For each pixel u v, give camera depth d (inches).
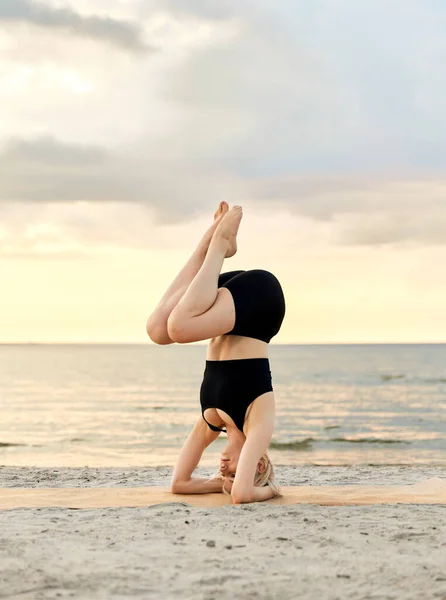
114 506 200.1
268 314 212.5
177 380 2197.3
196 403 1409.9
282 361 3732.8
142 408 1299.2
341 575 126.8
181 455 223.3
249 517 175.6
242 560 135.9
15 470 385.1
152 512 182.1
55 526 164.7
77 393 1668.3
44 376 2417.6
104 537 153.2
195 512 182.1
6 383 2033.7
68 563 132.2
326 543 150.1
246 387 208.2
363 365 3206.2
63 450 727.1
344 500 211.8
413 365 3208.7
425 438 851.4
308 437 867.4
